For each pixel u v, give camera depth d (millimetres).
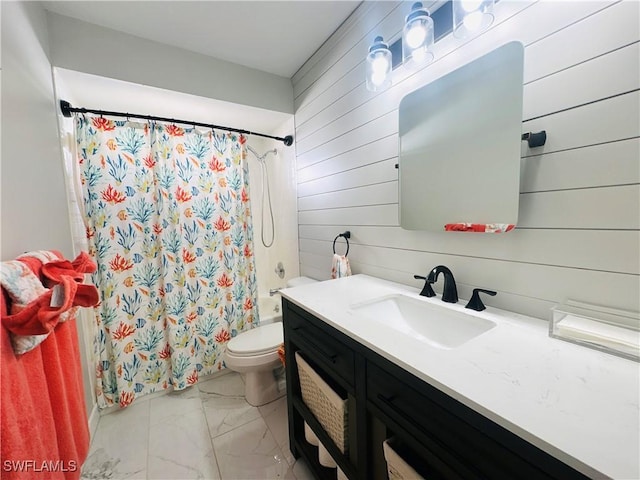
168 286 1855
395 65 1284
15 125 944
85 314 1556
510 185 887
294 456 1353
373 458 853
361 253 1605
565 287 807
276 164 2555
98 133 1659
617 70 679
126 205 1759
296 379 1298
